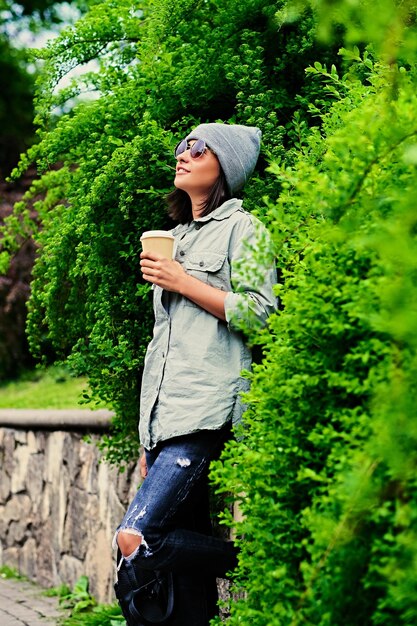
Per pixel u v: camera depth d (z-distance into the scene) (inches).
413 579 54.9
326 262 76.5
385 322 60.6
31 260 389.4
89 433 190.4
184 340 102.0
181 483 99.9
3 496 242.2
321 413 76.1
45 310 149.1
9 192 439.8
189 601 109.7
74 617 171.0
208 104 128.6
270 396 78.0
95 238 125.4
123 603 107.8
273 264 96.0
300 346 77.2
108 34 136.0
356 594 65.7
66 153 140.2
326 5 78.7
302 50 122.0
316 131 100.2
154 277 101.2
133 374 134.3
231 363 100.8
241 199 119.0
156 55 124.1
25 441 228.5
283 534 74.7
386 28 74.7
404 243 60.0
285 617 70.9
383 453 57.8
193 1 124.3
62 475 205.0
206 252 104.1
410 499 60.8
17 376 402.6
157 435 101.7
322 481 69.5
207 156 106.9
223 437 102.0
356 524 63.1
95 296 130.3
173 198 112.9
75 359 132.5
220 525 124.5
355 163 72.8
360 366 73.2
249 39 126.3
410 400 57.6
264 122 118.3
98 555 184.9
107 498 181.9
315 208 77.4
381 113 74.7
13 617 175.8
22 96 592.7
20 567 227.9
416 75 90.1
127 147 117.1
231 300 98.0
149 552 100.2
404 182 72.0
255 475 78.6
